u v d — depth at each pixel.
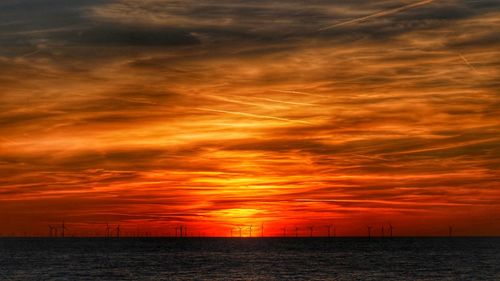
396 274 141.12
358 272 146.50
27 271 151.62
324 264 175.62
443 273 143.62
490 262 182.25
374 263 179.12
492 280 128.50
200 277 134.75
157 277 135.12
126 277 135.12
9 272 149.00
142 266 168.12
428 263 178.88
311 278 132.38
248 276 137.12
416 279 130.75
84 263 181.38
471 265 168.75
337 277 134.88
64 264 176.75
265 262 185.75
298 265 170.75
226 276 137.00
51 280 129.88
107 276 137.62
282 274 141.62
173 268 160.75
